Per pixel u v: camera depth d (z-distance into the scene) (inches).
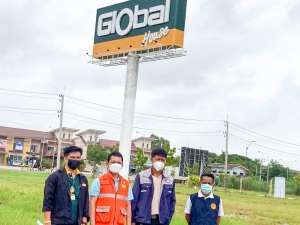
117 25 1217.4
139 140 3796.8
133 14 1180.5
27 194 869.8
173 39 1068.5
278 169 4416.8
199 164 2869.1
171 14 1087.0
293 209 1290.6
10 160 3208.7
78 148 299.9
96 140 3636.8
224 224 697.0
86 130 3617.1
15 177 1674.5
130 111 1136.2
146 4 1151.6
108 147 3555.6
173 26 1074.7
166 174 346.3
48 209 290.5
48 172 2534.5
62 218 289.9
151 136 4087.1
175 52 1082.1
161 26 1107.9
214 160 4741.6
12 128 3388.3
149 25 1136.8
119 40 1211.2
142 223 331.9
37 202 752.3
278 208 1279.5
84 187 301.7
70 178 299.1
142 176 341.7
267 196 2274.9
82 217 298.7
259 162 4559.5
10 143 3243.1
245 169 3988.7
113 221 308.7
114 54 1222.3
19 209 643.5
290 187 2903.5
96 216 311.0
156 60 1145.4
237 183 2942.9
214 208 343.6
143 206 333.7
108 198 310.7
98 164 2876.5
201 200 345.1
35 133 3430.1
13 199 774.5
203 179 345.4
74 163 296.7
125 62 1216.2
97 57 1280.8
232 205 1246.9
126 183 321.4
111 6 1250.0
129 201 323.3
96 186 313.3
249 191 2780.5
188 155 2837.1
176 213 805.9
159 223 334.6
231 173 3959.2
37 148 3336.6
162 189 339.6
